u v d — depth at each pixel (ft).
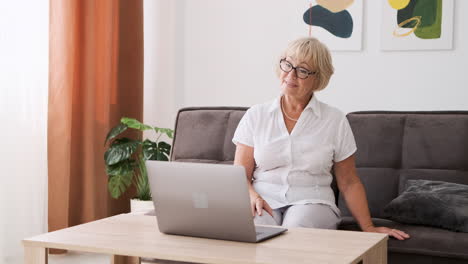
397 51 11.52
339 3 11.78
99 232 5.87
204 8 12.80
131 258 7.32
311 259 4.86
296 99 7.77
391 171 8.81
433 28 11.27
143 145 11.54
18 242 10.63
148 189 11.44
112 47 12.41
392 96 11.60
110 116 12.48
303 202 7.57
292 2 12.14
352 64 11.80
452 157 8.53
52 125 11.05
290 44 7.64
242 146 7.97
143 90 12.97
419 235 7.20
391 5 11.46
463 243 6.93
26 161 10.77
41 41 11.06
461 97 11.21
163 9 13.10
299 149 7.73
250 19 12.48
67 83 11.18
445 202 7.57
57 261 10.94
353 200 7.66
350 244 5.42
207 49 12.82
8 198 10.44
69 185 11.59
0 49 10.19
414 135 8.80
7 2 10.28
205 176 5.46
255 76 12.50
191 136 9.50
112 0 12.17
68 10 11.14
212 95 12.82
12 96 10.42
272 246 5.32
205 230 5.61
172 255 5.03
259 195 7.22
